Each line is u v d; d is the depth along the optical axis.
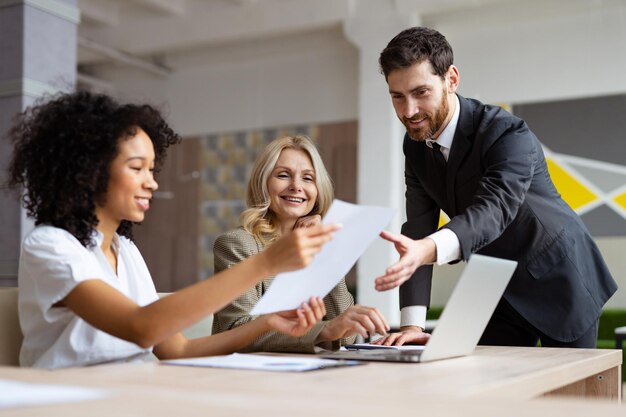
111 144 1.49
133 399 0.76
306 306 1.50
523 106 7.64
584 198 7.31
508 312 2.33
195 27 8.96
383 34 7.96
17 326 1.63
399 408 0.74
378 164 7.98
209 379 1.07
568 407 0.76
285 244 1.26
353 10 8.12
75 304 1.37
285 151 2.25
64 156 1.49
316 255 1.34
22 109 5.48
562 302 2.23
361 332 1.64
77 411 0.68
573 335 2.22
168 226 9.97
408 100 2.16
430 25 8.08
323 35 8.86
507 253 2.27
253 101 9.49
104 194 1.52
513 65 7.69
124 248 1.68
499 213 1.95
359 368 1.27
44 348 1.48
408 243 1.68
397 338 1.90
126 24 9.35
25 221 5.48
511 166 2.09
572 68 7.42
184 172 9.91
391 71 2.17
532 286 2.25
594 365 1.57
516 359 1.50
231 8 8.74
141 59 9.80
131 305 1.32
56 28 5.79
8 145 5.53
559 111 7.46
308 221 2.21
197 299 1.27
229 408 0.71
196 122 9.86
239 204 9.55
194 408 0.71
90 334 1.46
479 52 7.86
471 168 2.22
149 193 1.56
